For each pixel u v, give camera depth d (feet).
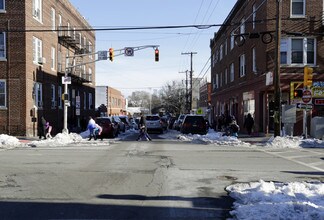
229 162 44.88
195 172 37.70
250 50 103.50
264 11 88.99
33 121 92.27
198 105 304.50
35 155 51.16
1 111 89.15
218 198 27.40
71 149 59.52
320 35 85.87
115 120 107.14
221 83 155.02
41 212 23.72
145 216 22.97
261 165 42.75
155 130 123.44
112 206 25.12
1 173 36.70
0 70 89.04
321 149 61.87
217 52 167.53
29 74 90.89
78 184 31.81
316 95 86.02
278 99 72.13
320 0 86.33
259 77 92.27
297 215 21.76
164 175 35.94
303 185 29.66
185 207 25.00
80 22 145.18
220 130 122.83
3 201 26.37
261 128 93.91
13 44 88.63
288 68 86.53
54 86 111.04
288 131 78.43
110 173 36.88
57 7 114.83
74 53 134.62
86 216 22.89
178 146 64.95
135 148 61.00
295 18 86.58
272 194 26.91
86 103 152.87
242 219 21.76
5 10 88.28
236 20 123.13
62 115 118.52
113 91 281.74
